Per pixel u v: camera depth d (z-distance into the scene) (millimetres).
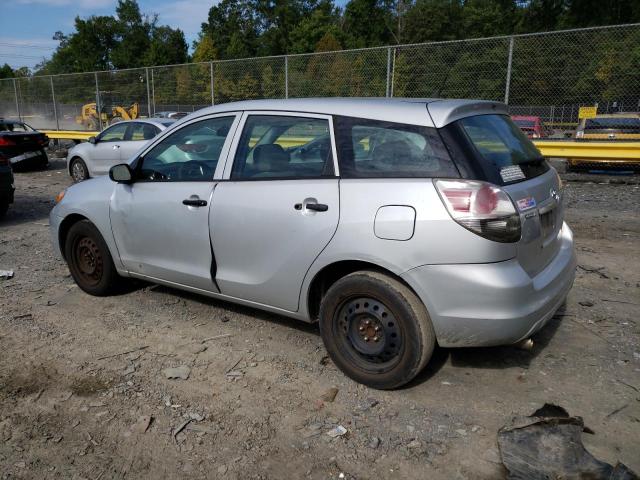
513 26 49031
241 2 74125
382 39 62125
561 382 3467
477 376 3549
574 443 2783
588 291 5047
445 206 3010
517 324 3035
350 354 3473
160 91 17547
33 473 2732
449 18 52281
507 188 3094
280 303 3775
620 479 2506
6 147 15062
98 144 12805
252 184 3801
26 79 22594
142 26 78812
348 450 2861
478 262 2980
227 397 3377
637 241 6793
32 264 6293
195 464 2781
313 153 3582
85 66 75688
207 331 4320
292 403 3297
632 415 3102
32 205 10484
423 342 3176
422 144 3188
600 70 10711
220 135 4125
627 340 4023
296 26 67750
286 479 2670
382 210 3182
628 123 10969
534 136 11609
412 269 3107
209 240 4035
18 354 3979
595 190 10453
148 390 3471
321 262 3447
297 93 13867
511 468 2654
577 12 40125
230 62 15094
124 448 2916
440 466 2727
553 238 3594
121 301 4980
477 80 11578
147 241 4473
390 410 3201
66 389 3496
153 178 4473
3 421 3164
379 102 3518
